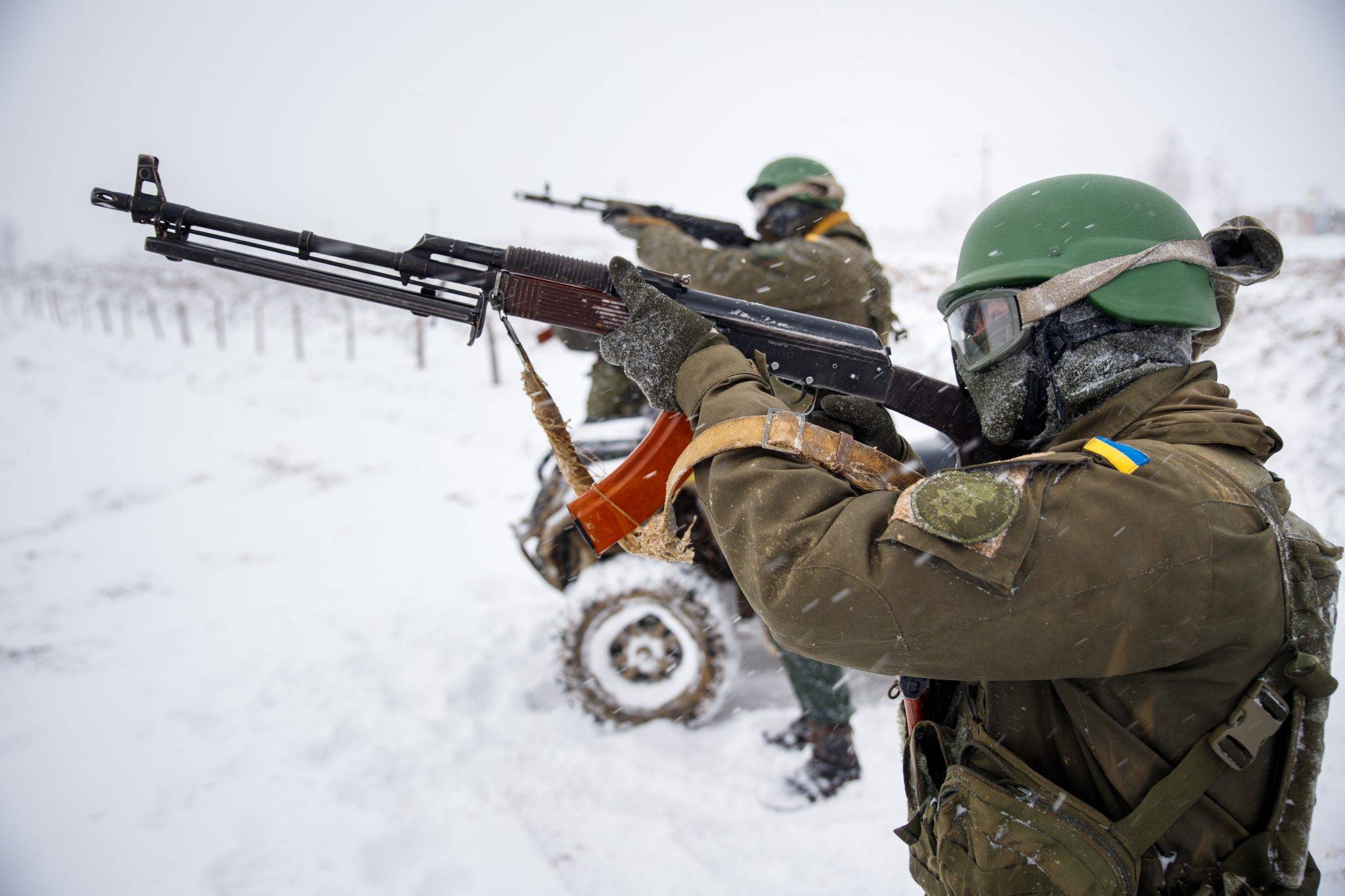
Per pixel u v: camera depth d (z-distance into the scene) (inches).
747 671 141.6
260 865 97.8
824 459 41.5
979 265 46.4
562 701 136.2
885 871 93.4
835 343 53.8
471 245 50.4
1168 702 36.6
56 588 220.2
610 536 56.0
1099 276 41.5
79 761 123.0
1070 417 43.6
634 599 122.8
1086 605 34.2
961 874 40.3
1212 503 35.5
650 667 126.2
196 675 152.9
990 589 34.7
